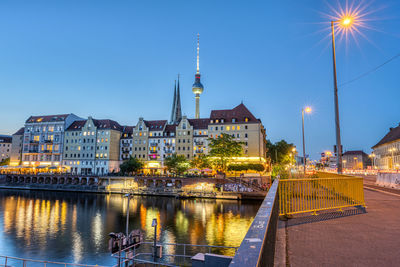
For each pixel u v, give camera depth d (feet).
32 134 422.41
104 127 396.37
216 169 281.13
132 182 303.89
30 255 113.09
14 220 173.37
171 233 140.87
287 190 34.45
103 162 385.91
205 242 126.11
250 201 230.07
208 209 199.31
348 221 32.17
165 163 322.34
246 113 339.16
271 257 14.79
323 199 38.24
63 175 340.59
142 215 183.83
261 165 289.33
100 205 223.92
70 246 123.65
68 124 419.95
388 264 18.37
